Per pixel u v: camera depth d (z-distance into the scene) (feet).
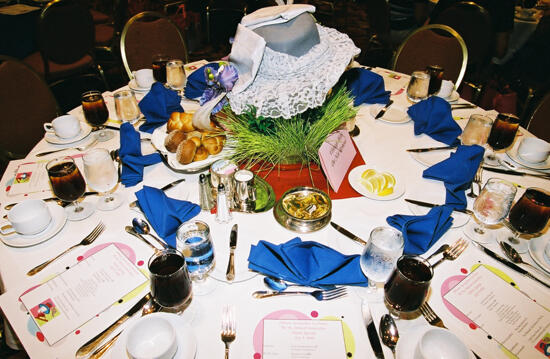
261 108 3.69
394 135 5.00
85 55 10.24
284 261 2.85
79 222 3.53
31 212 3.41
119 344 2.35
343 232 3.41
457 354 2.22
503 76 10.35
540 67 9.41
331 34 4.47
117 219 3.57
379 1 10.48
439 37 7.04
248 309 2.73
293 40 3.75
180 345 2.39
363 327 2.63
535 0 9.58
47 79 9.37
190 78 5.67
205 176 3.54
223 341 2.51
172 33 7.70
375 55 14.38
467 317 2.72
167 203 3.33
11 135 5.57
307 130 4.14
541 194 3.32
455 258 3.19
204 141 4.15
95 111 4.66
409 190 3.97
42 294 2.82
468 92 8.99
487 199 3.18
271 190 3.98
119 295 2.84
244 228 3.46
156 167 4.30
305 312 2.71
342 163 4.14
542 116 5.53
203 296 2.82
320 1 14.87
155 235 3.41
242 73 3.85
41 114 5.91
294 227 3.43
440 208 3.23
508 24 8.70
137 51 7.49
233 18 10.58
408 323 2.67
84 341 2.53
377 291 2.89
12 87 5.60
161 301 2.52
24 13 9.93
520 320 2.70
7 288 2.91
